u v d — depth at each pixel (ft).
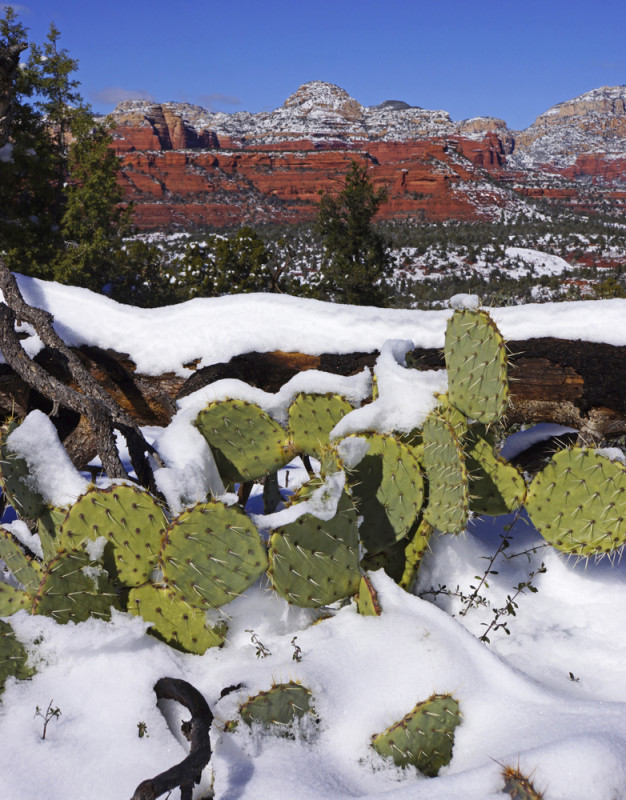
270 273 74.64
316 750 5.92
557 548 8.35
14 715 6.04
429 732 5.88
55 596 6.74
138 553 7.12
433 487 7.92
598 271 287.69
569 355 11.33
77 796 5.32
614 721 5.78
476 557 8.97
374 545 8.12
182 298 76.43
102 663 6.57
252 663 6.71
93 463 16.48
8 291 11.56
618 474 7.85
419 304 195.21
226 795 5.31
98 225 67.92
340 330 12.16
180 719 6.20
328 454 7.84
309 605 7.35
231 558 6.92
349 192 77.77
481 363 7.85
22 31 62.39
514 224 445.37
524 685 6.42
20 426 7.91
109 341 12.89
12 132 60.18
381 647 6.81
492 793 5.03
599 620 8.12
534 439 12.46
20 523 9.39
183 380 12.76
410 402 8.46
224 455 9.37
